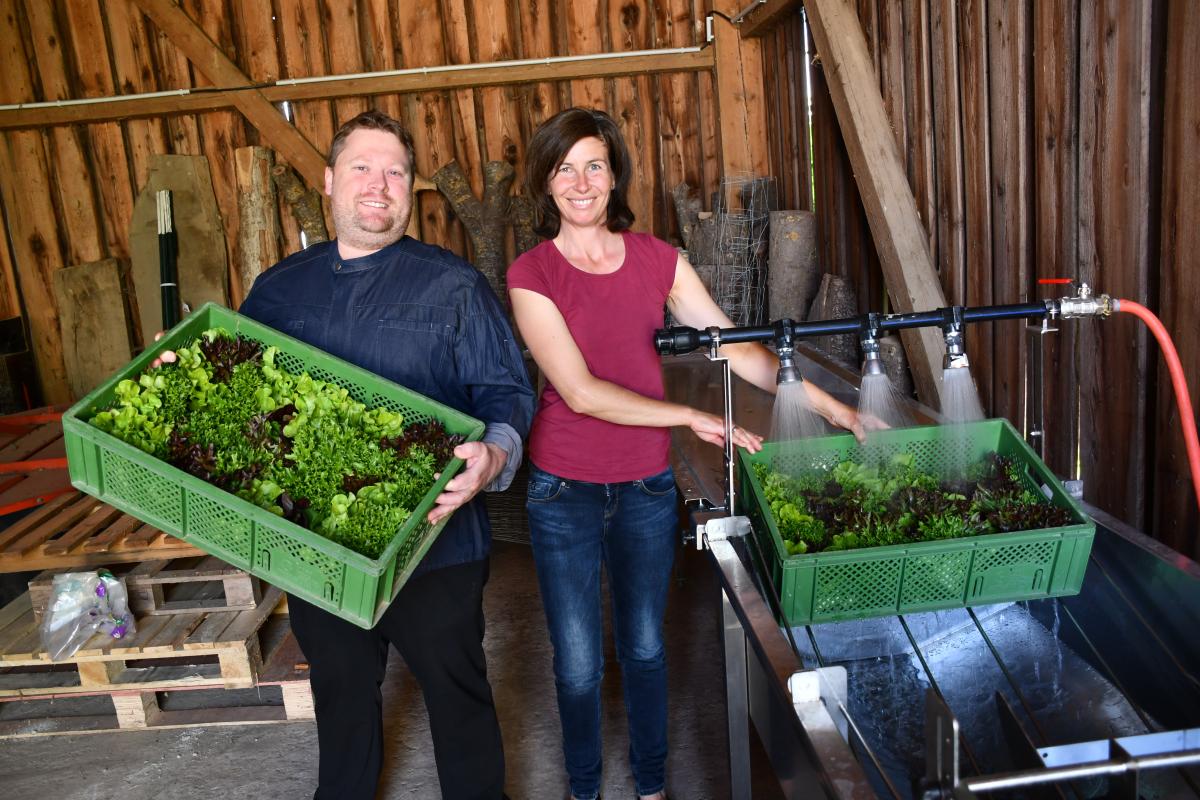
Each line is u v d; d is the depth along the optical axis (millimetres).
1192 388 2119
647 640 2219
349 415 1886
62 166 5512
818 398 2051
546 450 2115
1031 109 2764
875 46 3924
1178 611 1564
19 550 2891
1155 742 1143
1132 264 2301
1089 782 1242
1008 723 1380
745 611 1621
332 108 5488
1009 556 1677
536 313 1966
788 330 1795
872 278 4078
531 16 5355
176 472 1594
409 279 2066
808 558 1621
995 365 3055
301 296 2096
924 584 1677
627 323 2039
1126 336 2363
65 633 2756
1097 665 1771
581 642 2176
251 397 1855
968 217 3195
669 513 2152
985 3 2953
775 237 4617
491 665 3156
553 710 2883
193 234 5512
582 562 2129
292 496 1700
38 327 5680
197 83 5426
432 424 1866
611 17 5355
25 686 2875
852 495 1898
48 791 2592
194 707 2967
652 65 5328
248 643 2797
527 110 5461
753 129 5402
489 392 2098
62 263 5629
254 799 2514
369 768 2146
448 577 2061
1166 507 2271
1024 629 1908
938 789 1074
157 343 1883
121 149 5512
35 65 5398
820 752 1242
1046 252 2697
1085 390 2578
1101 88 2361
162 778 2625
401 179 2029
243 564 1649
